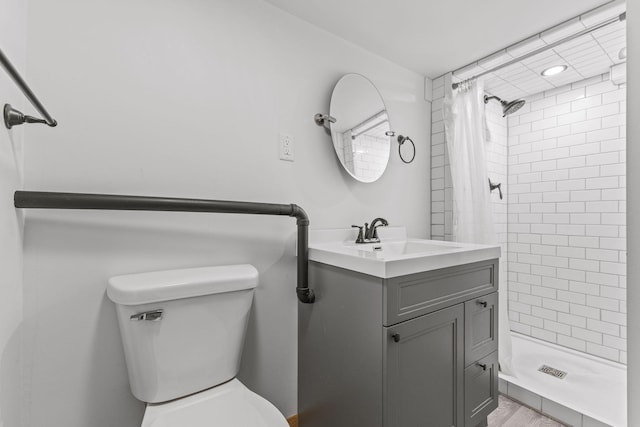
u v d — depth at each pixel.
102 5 0.99
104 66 0.99
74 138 0.94
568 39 1.53
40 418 0.89
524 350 2.18
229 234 1.23
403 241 1.67
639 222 0.56
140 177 1.05
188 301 0.97
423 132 2.04
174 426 0.85
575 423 1.42
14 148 0.78
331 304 1.19
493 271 1.35
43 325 0.89
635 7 0.56
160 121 1.09
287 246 1.39
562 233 2.20
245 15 1.29
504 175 2.49
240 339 1.09
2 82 0.69
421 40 1.63
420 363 1.04
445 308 1.12
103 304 0.98
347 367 1.10
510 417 1.51
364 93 1.68
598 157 2.03
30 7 0.88
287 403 1.39
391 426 0.96
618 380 1.76
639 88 0.56
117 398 1.00
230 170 1.24
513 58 1.77
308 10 1.40
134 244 1.04
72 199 0.84
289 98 1.41
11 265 0.77
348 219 1.62
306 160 1.46
